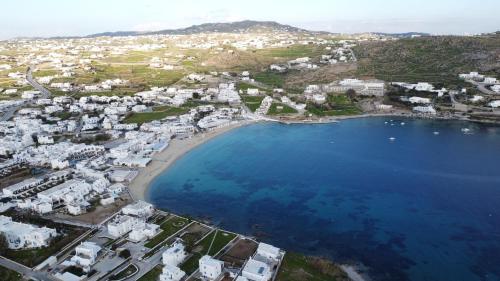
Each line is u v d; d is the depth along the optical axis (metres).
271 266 151.12
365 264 160.12
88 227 181.62
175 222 187.12
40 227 178.38
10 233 167.75
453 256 164.25
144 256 158.25
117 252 160.00
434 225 189.00
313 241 177.38
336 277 147.75
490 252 166.25
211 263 145.50
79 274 146.25
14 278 144.38
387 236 180.38
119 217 187.38
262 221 196.00
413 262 161.00
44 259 155.50
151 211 198.25
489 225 187.62
